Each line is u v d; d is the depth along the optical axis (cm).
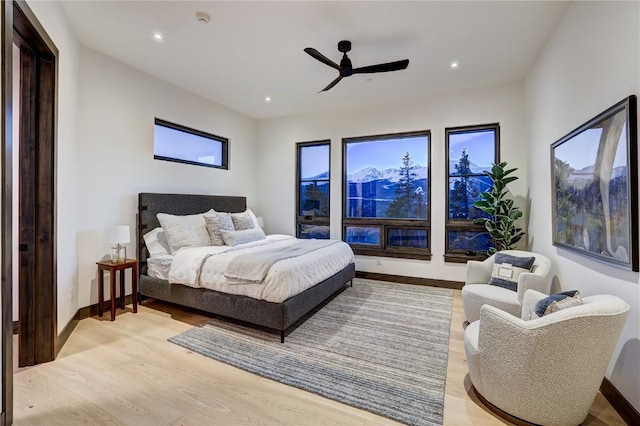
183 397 194
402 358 245
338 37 307
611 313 153
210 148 508
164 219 375
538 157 349
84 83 323
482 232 445
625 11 183
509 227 381
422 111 472
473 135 450
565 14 266
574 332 153
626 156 178
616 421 176
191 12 267
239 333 291
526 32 296
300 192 578
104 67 343
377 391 201
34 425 169
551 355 157
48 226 237
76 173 309
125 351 253
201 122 475
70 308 291
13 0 174
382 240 507
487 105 432
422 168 485
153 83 400
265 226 599
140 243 375
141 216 377
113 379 213
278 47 327
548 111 314
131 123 374
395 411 182
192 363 236
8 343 163
